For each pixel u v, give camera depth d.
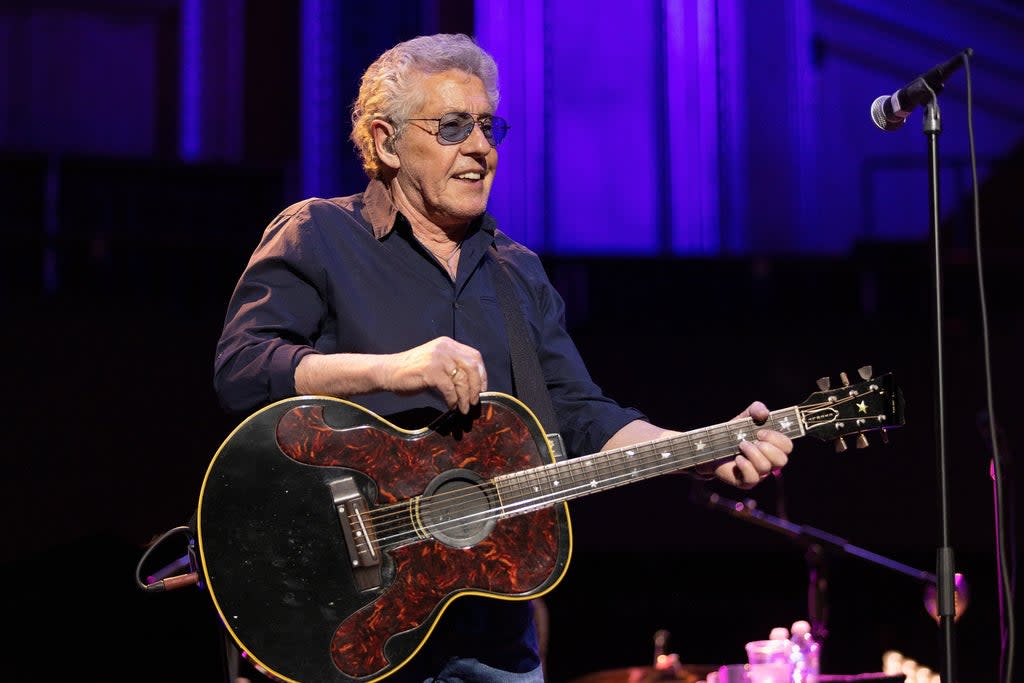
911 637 20.38
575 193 30.47
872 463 20.88
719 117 30.84
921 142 31.30
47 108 28.33
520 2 30.20
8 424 19.52
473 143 6.89
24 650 14.62
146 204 22.78
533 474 6.55
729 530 20.75
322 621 6.16
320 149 28.53
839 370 21.45
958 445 21.00
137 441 19.86
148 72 28.75
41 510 19.33
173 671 14.66
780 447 6.76
